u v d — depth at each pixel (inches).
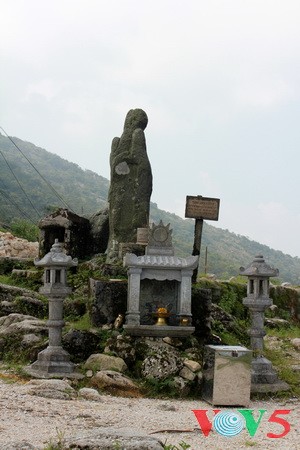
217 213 716.7
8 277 792.9
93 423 351.6
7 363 530.6
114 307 557.6
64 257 506.3
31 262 841.5
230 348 464.1
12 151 4370.1
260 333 523.8
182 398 473.4
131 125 764.0
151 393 474.0
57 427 333.7
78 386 472.7
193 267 541.6
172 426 365.1
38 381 462.9
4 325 598.9
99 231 861.2
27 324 568.4
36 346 528.4
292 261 4018.2
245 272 530.9
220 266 2426.2
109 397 451.5
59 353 497.4
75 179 4227.4
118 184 741.9
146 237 703.1
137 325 522.0
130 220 734.5
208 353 476.7
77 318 622.5
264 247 4077.3
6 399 396.5
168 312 543.5
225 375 453.4
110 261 713.6
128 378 483.2
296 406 466.0
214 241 3646.7
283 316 922.1
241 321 776.9
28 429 326.3
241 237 4119.1
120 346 512.1
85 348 523.5
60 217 821.9
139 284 532.1
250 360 458.0
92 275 711.7
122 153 749.3
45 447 277.6
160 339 526.0
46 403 396.2
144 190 740.0
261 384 501.4
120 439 267.9
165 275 540.7
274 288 939.3
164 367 489.4
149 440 266.5
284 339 767.7
